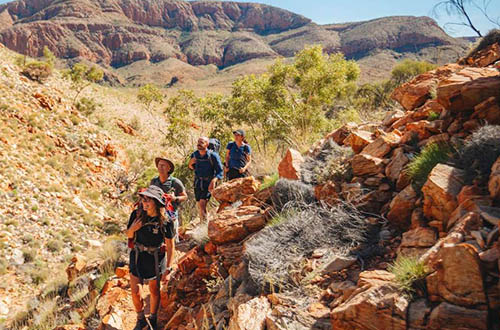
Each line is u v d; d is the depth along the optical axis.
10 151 24.03
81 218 21.98
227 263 4.19
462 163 3.10
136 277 3.99
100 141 31.86
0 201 19.58
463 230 2.28
